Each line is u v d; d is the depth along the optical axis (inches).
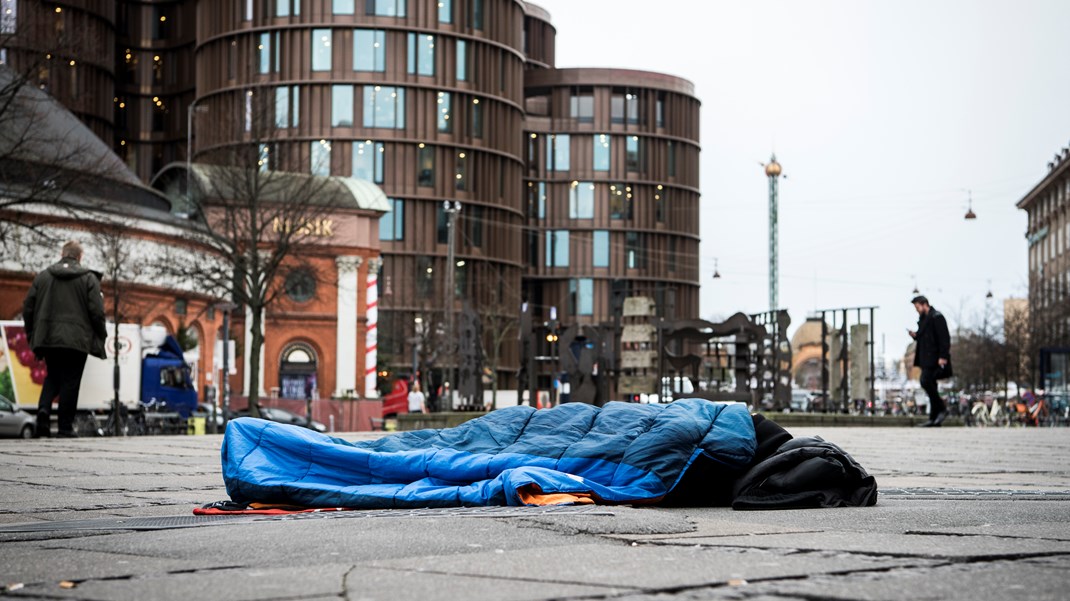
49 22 1621.6
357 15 3612.2
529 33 4707.2
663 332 1445.6
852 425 1300.4
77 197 1914.4
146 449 568.1
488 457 286.0
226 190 2267.5
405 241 3646.7
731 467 280.2
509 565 168.1
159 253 2126.0
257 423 290.8
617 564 168.4
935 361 1033.5
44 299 713.0
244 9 3612.2
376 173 3624.5
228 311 1578.5
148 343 1721.2
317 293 2743.6
